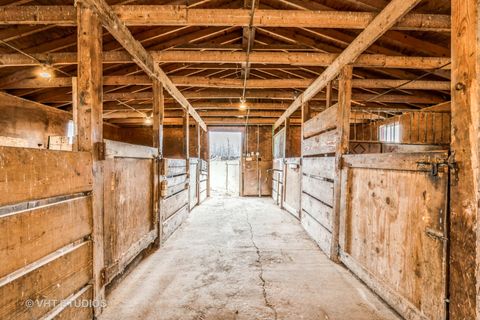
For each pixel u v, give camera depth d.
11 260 1.10
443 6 2.23
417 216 1.60
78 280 1.55
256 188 8.12
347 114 2.67
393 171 1.85
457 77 1.26
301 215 4.23
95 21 1.78
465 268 1.22
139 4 2.36
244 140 8.14
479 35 1.16
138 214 2.58
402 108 5.66
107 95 4.72
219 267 2.53
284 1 2.45
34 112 4.93
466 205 1.21
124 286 2.14
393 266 1.84
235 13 2.24
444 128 4.59
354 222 2.40
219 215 5.04
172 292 2.05
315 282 2.23
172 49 3.13
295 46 3.23
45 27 2.52
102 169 1.81
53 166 1.34
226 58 3.06
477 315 1.17
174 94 4.09
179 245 3.19
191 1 2.38
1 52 2.94
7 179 1.08
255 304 1.89
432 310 1.46
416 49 2.86
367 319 1.73
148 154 2.80
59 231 1.38
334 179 2.76
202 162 7.05
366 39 2.28
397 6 1.89
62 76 3.76
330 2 2.40
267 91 4.91
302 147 4.30
